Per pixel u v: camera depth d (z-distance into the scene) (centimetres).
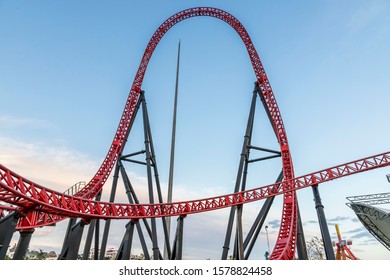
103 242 3031
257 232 3005
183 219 2998
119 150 3784
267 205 3062
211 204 3028
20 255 2812
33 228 2958
